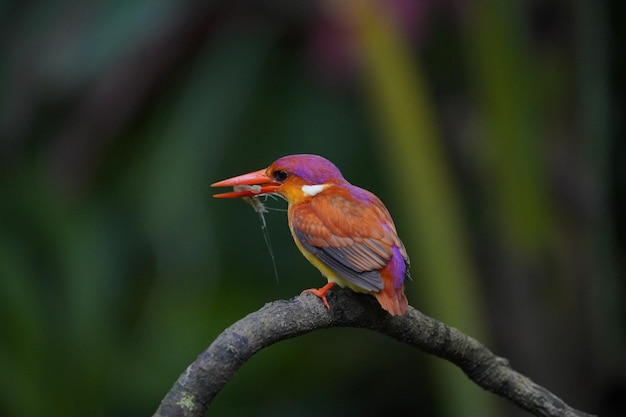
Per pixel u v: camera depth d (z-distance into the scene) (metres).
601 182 9.77
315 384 12.12
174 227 10.07
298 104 12.14
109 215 11.23
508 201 9.48
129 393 11.09
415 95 9.19
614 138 11.09
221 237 12.18
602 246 9.73
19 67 11.11
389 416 12.60
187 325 11.40
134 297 11.34
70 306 10.45
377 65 9.16
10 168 11.06
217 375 5.91
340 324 6.66
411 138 9.14
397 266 7.06
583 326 9.65
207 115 10.49
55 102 11.20
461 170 10.27
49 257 10.55
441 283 9.12
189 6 10.76
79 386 10.27
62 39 10.85
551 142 9.79
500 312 9.67
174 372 11.17
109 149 11.12
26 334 10.12
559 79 9.84
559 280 9.61
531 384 6.75
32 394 10.09
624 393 9.80
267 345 6.21
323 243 7.24
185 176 10.17
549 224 9.52
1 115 11.22
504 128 9.33
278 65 11.92
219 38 10.88
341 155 12.13
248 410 11.98
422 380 12.60
